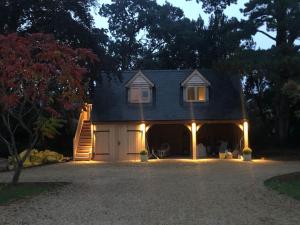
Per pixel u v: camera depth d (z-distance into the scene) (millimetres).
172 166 30062
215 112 37500
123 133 37344
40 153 34625
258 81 47188
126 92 39344
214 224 12109
